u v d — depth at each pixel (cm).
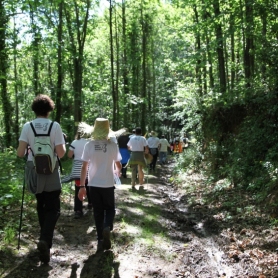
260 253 555
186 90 1938
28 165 481
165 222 746
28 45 1733
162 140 2117
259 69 1342
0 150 1812
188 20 2194
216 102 1357
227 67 2100
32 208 745
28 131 474
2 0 1552
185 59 1777
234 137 1204
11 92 2184
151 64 3812
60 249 550
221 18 1512
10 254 505
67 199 902
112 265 496
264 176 892
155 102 4112
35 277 450
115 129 2459
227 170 1088
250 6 1205
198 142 1558
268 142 986
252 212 760
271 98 1025
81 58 2144
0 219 645
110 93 2991
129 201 927
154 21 3206
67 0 2045
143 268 493
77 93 2172
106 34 3186
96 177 539
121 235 618
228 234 666
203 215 820
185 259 541
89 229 662
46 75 2595
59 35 1928
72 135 2425
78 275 463
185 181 1314
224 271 503
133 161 1139
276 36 1126
